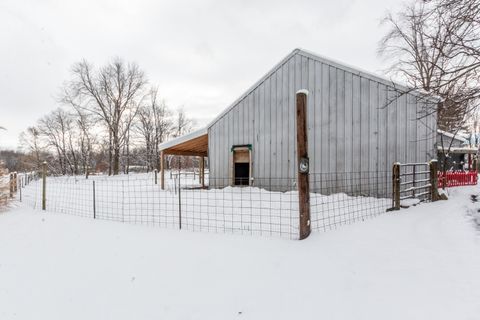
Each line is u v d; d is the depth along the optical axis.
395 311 2.45
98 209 8.38
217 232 5.17
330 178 9.76
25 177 21.11
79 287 3.15
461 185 11.81
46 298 2.93
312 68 10.19
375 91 9.06
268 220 6.00
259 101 11.34
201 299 2.82
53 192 13.75
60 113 40.16
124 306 2.74
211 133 12.53
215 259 3.80
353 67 9.40
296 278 3.18
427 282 2.92
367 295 2.75
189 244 4.45
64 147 40.94
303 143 4.60
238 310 2.61
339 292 2.84
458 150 15.98
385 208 6.93
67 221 6.54
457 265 3.28
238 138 11.82
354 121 9.41
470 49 4.93
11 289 3.14
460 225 4.91
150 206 8.48
